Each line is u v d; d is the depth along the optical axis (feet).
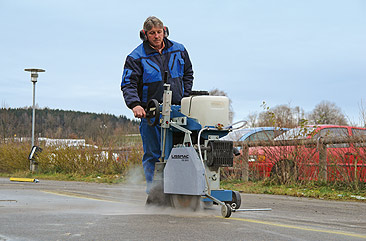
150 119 17.75
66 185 35.60
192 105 16.62
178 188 15.76
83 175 50.24
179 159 15.75
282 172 31.14
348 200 23.66
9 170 61.67
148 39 18.54
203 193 15.28
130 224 12.88
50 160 55.06
